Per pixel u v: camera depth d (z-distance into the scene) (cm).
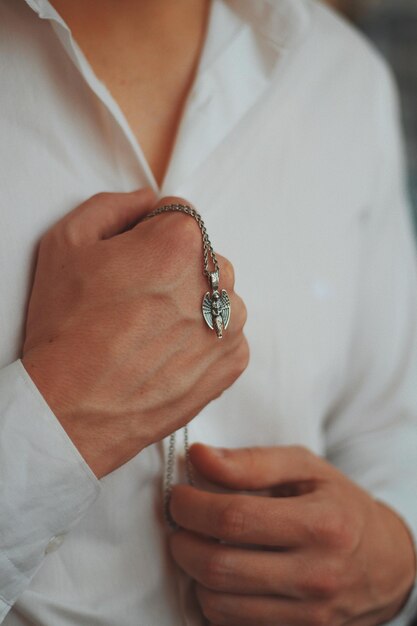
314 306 53
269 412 51
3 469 38
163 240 40
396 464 59
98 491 40
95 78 44
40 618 43
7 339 42
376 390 61
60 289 41
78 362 39
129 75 48
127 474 45
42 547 39
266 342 51
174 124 49
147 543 46
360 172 57
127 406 39
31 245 43
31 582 43
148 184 47
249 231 51
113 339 39
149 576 46
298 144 53
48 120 44
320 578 45
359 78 57
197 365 41
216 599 46
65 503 39
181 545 46
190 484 47
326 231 54
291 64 54
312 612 46
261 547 48
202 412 49
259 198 51
